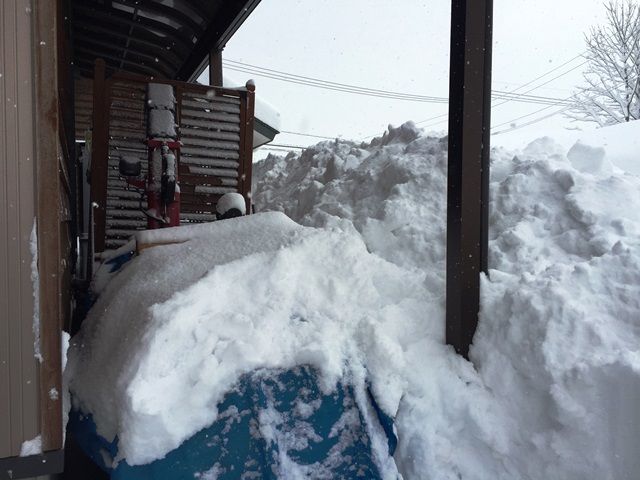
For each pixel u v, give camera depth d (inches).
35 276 69.7
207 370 76.5
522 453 85.9
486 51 94.5
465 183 93.6
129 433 71.5
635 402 77.1
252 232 107.9
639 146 256.2
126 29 215.5
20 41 68.3
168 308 82.5
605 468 78.7
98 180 179.6
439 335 98.2
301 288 92.3
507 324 92.0
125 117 182.4
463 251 94.1
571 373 82.3
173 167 136.8
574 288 92.3
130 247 128.7
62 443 71.3
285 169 264.2
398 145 173.5
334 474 80.7
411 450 86.2
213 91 196.1
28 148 69.1
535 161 137.3
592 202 117.5
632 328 85.4
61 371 71.2
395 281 103.3
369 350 87.0
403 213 128.2
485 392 91.0
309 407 80.7
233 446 76.4
